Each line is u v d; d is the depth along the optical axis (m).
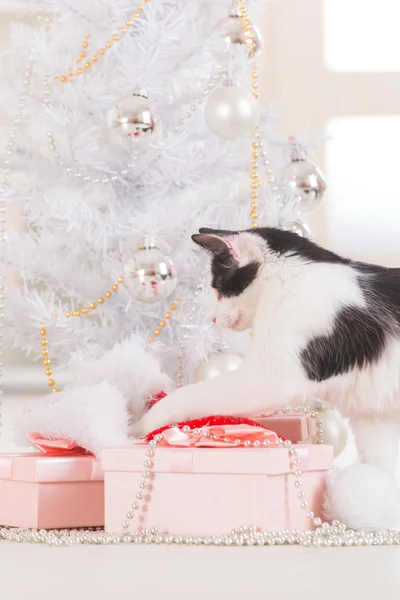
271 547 1.45
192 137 2.46
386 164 5.55
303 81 5.61
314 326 1.67
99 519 1.62
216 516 1.48
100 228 2.31
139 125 2.10
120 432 1.65
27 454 1.68
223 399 1.67
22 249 2.41
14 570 1.27
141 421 1.73
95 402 1.65
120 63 2.38
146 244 2.10
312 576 1.22
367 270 1.82
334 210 5.53
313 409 2.11
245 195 2.49
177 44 2.35
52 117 2.31
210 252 1.96
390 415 1.80
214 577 1.21
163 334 2.43
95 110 2.38
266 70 5.61
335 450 2.16
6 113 2.53
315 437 2.01
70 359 2.12
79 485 1.61
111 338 2.38
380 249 5.54
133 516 1.51
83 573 1.24
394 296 1.73
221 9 2.47
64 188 2.44
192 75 2.45
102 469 1.54
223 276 1.88
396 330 1.71
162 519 1.50
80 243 2.36
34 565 1.31
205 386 1.69
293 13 5.59
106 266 2.36
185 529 1.49
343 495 1.54
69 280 2.44
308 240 1.90
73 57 2.44
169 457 1.49
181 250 2.35
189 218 2.33
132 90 2.33
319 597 1.08
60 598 1.08
